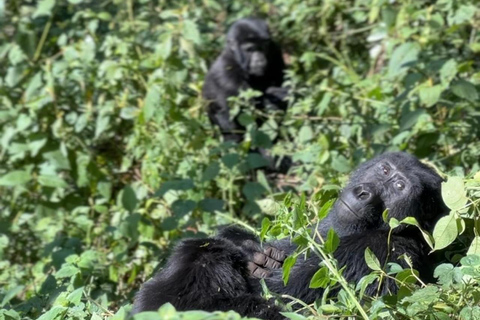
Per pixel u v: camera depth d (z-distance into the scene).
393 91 13.30
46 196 13.25
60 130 14.04
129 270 11.00
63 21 18.70
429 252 7.95
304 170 12.59
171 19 18.08
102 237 12.03
